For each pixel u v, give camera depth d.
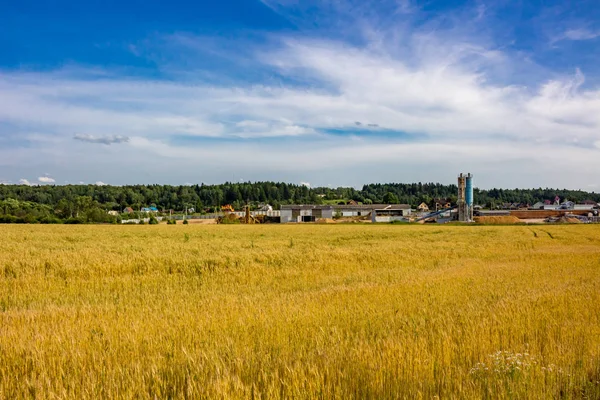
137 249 21.83
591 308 8.44
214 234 43.59
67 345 5.93
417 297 9.98
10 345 5.98
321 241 33.09
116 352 5.63
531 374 4.84
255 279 14.62
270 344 6.07
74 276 14.49
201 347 5.91
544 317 7.50
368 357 5.34
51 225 64.12
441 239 38.41
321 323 7.23
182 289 12.66
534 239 40.22
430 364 5.12
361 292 10.68
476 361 5.45
